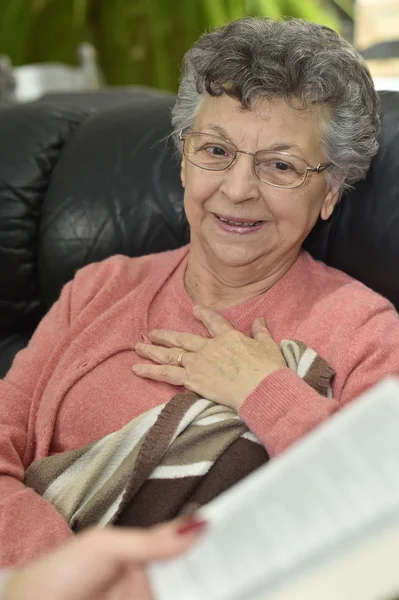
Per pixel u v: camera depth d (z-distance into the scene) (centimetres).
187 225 140
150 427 101
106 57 247
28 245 151
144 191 142
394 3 197
